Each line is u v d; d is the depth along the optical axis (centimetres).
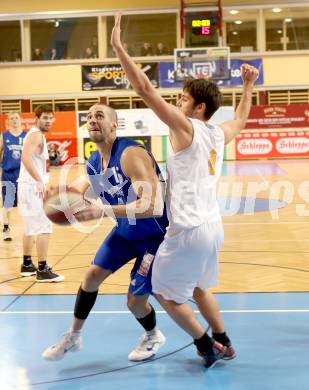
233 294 545
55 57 2500
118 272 654
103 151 369
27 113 2281
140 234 369
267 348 404
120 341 426
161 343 401
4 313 498
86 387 346
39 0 2494
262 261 691
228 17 2458
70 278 629
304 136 2255
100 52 2478
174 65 2383
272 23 2444
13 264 714
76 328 385
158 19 2472
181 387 342
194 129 343
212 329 384
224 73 2358
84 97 2484
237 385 343
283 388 338
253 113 2259
